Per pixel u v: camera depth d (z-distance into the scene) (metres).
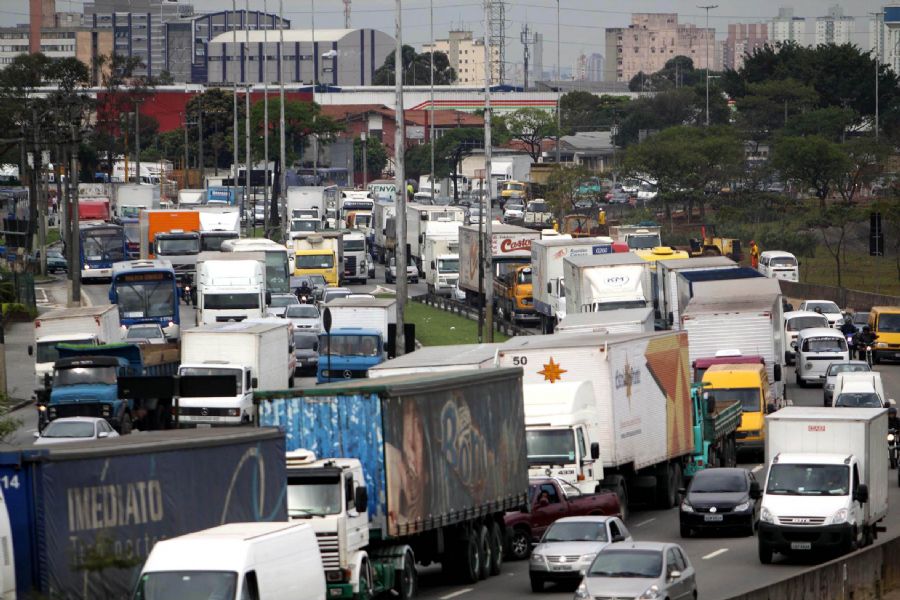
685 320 153.12
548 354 104.50
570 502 96.12
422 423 78.81
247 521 65.69
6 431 97.81
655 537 99.94
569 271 190.38
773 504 88.69
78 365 135.00
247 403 141.12
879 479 96.12
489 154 195.38
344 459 72.81
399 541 77.75
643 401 109.62
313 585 58.28
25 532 55.19
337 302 170.88
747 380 138.88
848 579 75.88
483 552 85.31
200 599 52.56
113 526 58.25
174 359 153.62
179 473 61.62
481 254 191.12
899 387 174.75
